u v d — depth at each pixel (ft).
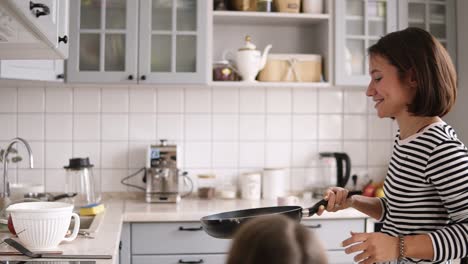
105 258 5.56
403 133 5.60
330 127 11.50
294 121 11.39
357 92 11.57
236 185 11.28
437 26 10.89
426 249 4.98
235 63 10.41
